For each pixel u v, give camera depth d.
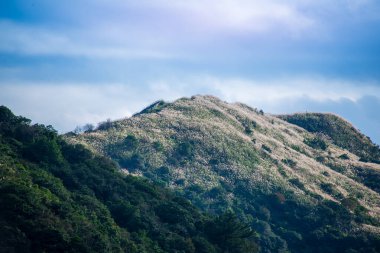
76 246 90.44
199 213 132.88
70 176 121.38
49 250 88.94
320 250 157.88
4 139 124.06
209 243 117.38
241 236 125.62
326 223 166.75
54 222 94.00
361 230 162.75
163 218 123.00
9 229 88.94
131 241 105.75
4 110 135.38
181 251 110.31
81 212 105.50
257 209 171.12
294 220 169.50
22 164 115.44
